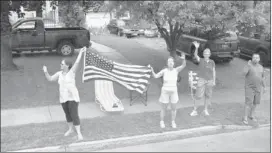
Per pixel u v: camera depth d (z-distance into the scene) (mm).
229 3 7652
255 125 7910
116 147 6641
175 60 11344
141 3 7852
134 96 9898
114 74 8383
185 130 7406
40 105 8828
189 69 12961
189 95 10242
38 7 11711
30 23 13773
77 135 6863
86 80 8266
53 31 13797
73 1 11953
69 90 6504
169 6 7078
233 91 10906
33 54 14609
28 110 8453
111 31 23547
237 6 7922
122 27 22547
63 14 15062
